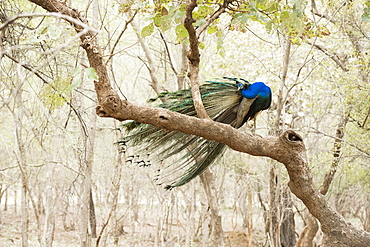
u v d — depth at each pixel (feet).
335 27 38.42
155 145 18.20
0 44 18.60
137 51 57.67
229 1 17.35
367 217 69.36
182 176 19.49
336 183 57.31
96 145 55.88
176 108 18.70
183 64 37.68
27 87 39.27
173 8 16.53
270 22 17.57
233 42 44.24
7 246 63.41
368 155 34.55
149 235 77.20
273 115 45.37
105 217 48.91
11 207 110.52
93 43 14.65
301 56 43.83
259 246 69.15
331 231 17.54
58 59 26.32
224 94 19.51
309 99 42.39
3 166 65.67
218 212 41.27
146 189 77.87
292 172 17.15
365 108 35.19
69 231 80.43
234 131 16.05
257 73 44.01
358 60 37.17
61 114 41.88
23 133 51.31
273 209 39.19
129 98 56.03
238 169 67.62
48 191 38.78
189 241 57.62
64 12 14.97
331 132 44.24
